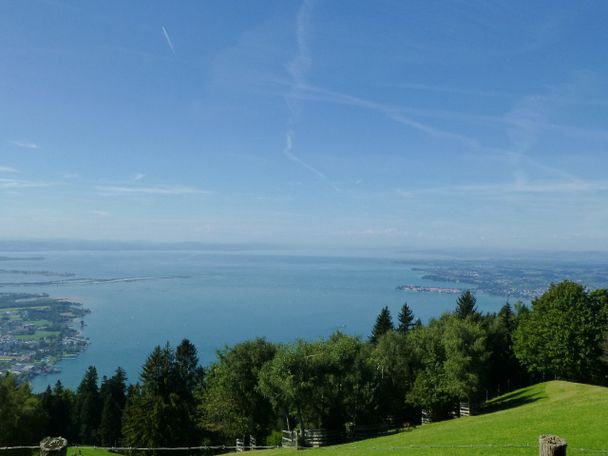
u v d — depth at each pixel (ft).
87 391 319.27
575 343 193.57
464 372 186.60
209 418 186.80
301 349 165.68
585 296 203.72
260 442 182.29
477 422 125.39
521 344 214.48
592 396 153.99
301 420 160.45
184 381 228.22
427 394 196.44
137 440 195.42
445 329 221.05
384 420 215.31
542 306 212.43
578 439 80.53
